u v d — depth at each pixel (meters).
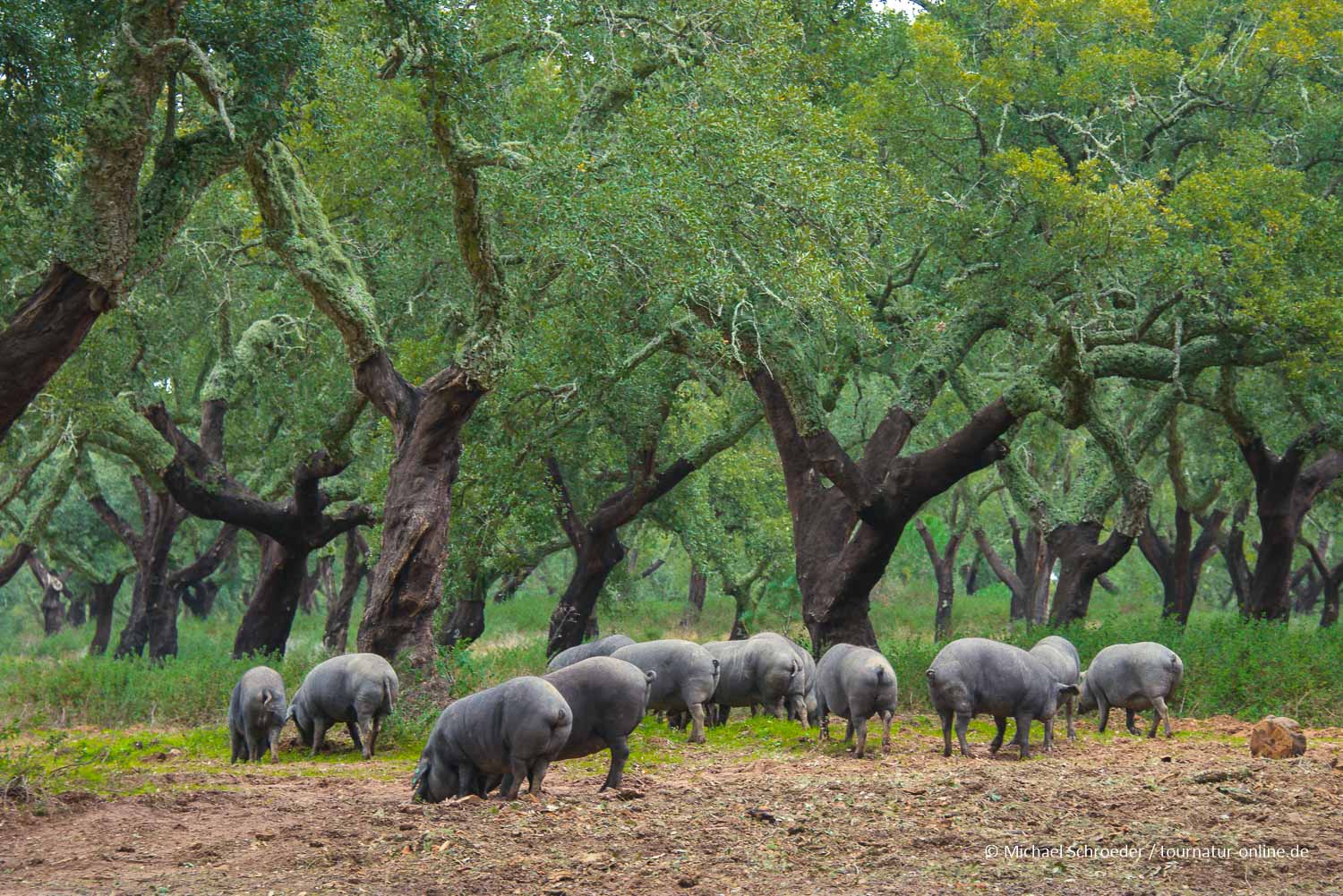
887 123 34.03
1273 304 30.02
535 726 15.57
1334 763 16.84
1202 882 10.70
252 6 20.83
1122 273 33.88
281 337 43.97
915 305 37.56
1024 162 29.88
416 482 27.98
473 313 28.41
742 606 55.59
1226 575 86.69
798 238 27.23
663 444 46.97
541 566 97.06
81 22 20.00
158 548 50.59
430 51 23.83
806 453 36.28
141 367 40.34
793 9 32.97
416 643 27.53
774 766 20.25
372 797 17.39
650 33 29.25
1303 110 35.97
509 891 11.21
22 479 41.81
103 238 19.11
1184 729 25.12
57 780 18.03
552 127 33.41
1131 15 35.38
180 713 32.97
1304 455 42.00
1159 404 40.97
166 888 11.72
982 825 13.23
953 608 72.06
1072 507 41.94
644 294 32.06
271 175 27.98
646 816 14.41
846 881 11.10
